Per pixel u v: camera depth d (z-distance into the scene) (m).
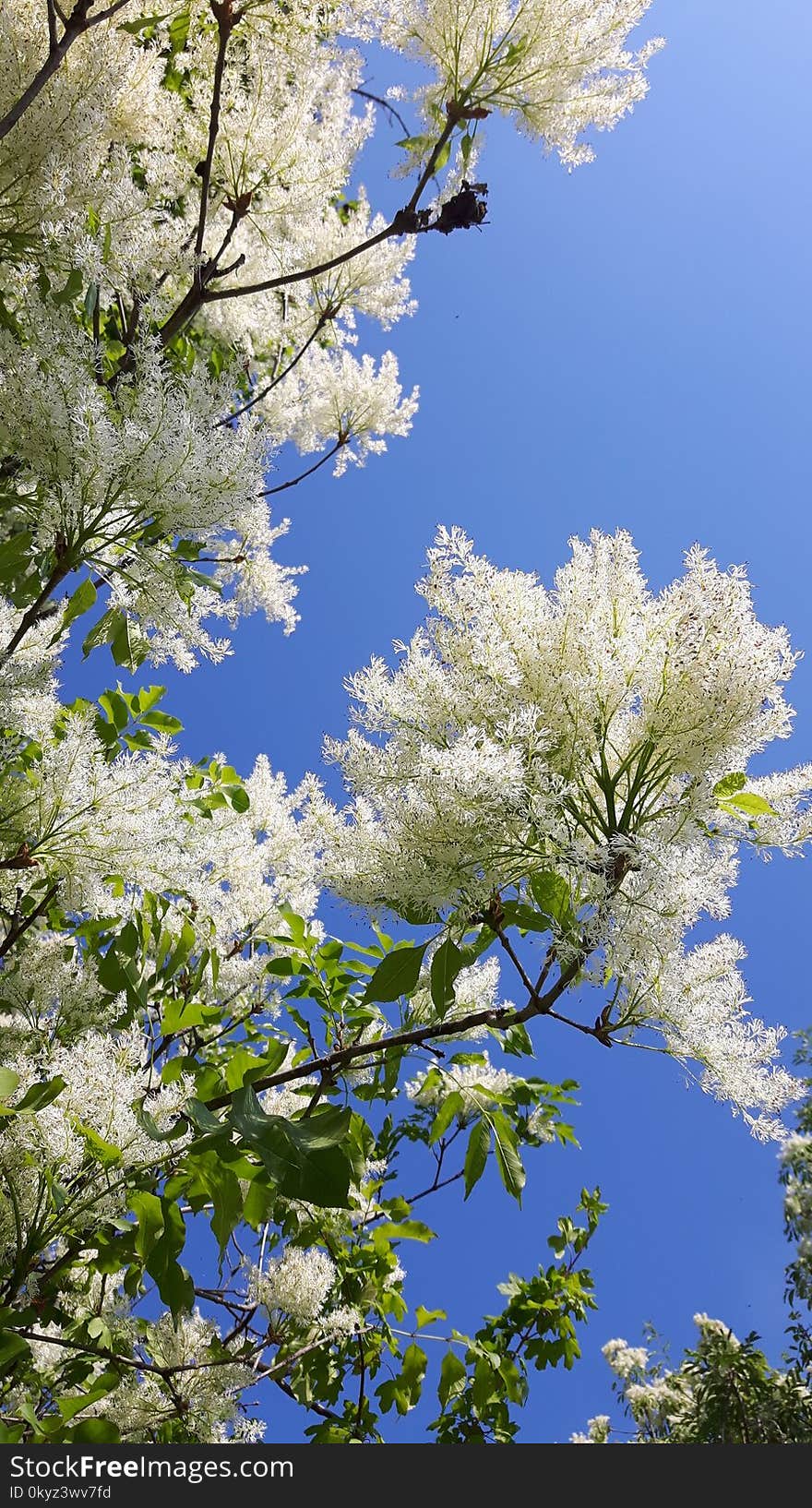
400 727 1.85
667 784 1.92
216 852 2.78
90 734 1.96
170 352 3.18
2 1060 2.14
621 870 1.79
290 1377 3.18
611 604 1.90
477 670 1.86
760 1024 1.84
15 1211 1.94
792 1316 8.73
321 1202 1.44
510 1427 3.29
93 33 2.48
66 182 2.29
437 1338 3.29
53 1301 2.38
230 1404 2.68
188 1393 2.66
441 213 2.93
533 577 1.93
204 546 2.11
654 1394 9.23
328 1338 3.11
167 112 2.91
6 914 2.42
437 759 1.67
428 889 1.80
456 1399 3.34
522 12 2.84
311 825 3.00
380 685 1.85
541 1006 1.88
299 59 2.94
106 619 2.05
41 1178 1.96
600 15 2.86
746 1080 1.80
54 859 1.99
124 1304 2.66
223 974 2.96
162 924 2.80
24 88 2.32
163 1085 2.21
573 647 1.83
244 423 1.89
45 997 2.39
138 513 1.88
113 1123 1.90
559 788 1.79
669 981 1.80
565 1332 3.62
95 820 1.93
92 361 1.89
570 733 1.85
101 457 1.73
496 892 1.86
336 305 4.09
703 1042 1.81
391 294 4.12
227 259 3.46
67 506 1.83
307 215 3.32
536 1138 3.37
